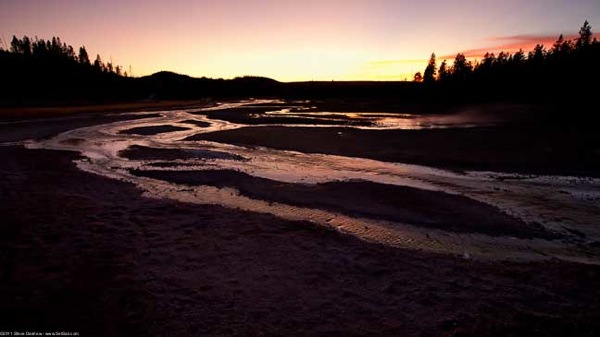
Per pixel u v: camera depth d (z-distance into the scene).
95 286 6.07
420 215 10.23
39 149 21.20
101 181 13.42
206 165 16.72
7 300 5.59
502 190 12.87
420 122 35.62
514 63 67.75
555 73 55.97
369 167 16.41
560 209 10.93
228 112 50.06
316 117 41.38
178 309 5.48
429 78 89.50
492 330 5.07
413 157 18.25
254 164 17.08
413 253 7.74
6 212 9.77
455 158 17.94
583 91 47.75
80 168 16.05
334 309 5.57
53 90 70.56
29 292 5.84
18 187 12.45
